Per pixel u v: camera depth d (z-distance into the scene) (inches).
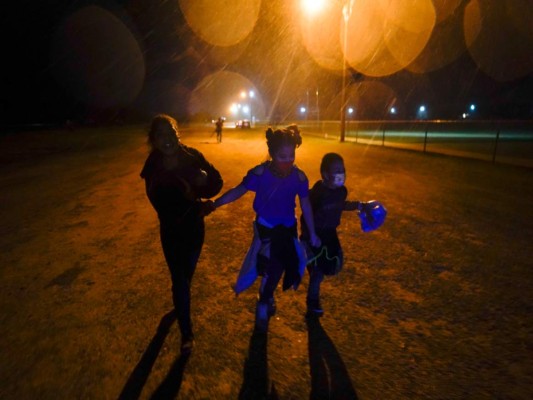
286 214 115.6
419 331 128.6
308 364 112.5
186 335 118.6
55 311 145.1
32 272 182.2
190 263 120.5
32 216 290.2
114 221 270.2
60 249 214.2
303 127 1846.7
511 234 230.8
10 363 114.7
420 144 935.7
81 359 116.1
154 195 114.9
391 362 112.9
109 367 112.3
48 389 103.6
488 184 398.0
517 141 1068.5
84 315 141.7
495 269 179.2
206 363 113.3
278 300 150.8
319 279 133.7
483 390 101.3
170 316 140.1
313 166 515.8
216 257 198.2
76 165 602.5
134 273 179.3
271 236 115.3
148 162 116.6
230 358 115.5
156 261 194.2
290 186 112.6
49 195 370.9
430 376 106.9
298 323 134.3
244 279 118.8
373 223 127.8
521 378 105.7
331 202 123.6
